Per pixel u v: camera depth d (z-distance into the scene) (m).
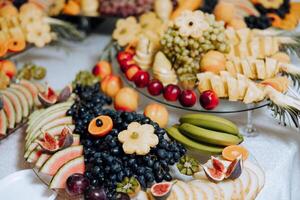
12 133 1.17
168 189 0.88
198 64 1.22
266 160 1.07
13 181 1.01
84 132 1.04
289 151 1.10
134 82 1.23
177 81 1.24
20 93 1.22
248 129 1.15
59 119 1.09
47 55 1.53
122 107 1.19
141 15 1.51
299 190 1.19
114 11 1.54
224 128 1.02
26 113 1.18
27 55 1.52
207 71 1.18
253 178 0.95
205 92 1.11
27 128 1.14
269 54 1.26
